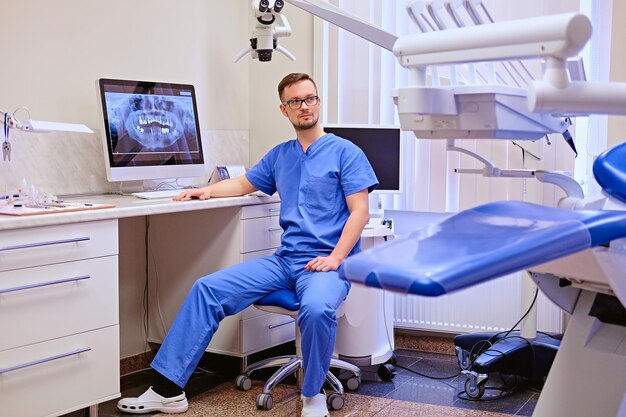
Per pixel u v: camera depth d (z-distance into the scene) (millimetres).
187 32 3691
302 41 3934
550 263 1719
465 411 2904
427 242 1484
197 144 3477
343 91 3855
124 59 3352
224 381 3285
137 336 3527
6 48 2854
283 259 3051
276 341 3410
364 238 3229
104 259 2627
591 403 1796
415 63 1594
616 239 1562
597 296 1848
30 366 2408
